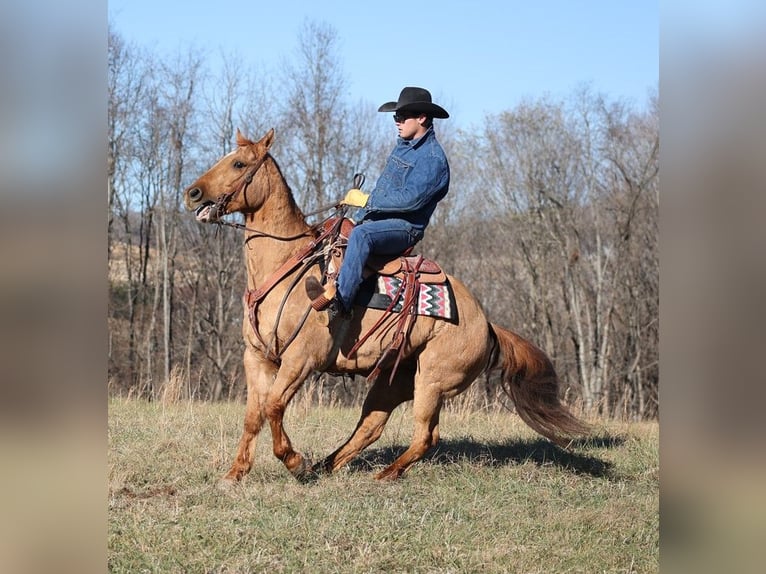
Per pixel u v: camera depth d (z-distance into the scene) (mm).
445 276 8672
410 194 8273
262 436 10391
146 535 6031
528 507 7699
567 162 42906
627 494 8367
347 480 8234
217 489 7555
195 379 40719
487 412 15023
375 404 9000
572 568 6078
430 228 43750
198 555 5770
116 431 10281
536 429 9281
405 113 8492
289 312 7828
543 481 8750
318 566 5754
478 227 44906
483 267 45188
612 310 41406
